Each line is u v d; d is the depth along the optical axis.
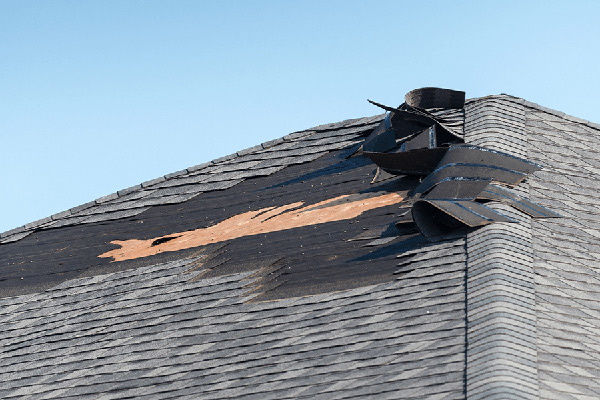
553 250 32.50
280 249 36.66
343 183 40.12
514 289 29.45
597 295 30.98
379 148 40.09
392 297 31.20
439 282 30.88
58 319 37.62
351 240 35.59
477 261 30.91
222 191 43.06
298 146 44.38
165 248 39.91
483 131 38.56
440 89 41.19
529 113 41.12
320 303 32.50
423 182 36.12
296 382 29.05
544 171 37.22
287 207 39.84
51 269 41.34
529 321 28.23
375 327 30.03
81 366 34.19
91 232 43.31
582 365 27.28
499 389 25.08
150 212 43.31
